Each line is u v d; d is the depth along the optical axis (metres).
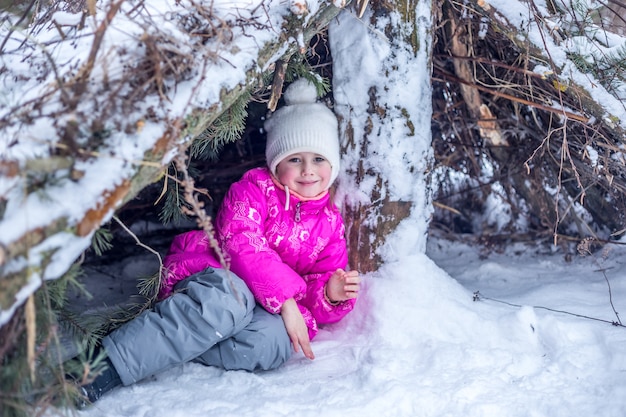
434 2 2.55
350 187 2.49
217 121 2.21
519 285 2.80
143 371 1.97
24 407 1.49
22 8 2.28
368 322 2.33
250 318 2.11
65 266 1.47
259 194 2.37
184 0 1.92
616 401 1.89
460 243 3.39
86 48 1.80
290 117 2.39
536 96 2.73
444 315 2.31
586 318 2.35
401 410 1.87
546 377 2.02
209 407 1.84
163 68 1.67
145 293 2.28
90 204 1.48
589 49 2.42
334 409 1.84
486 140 3.05
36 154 1.46
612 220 2.98
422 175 2.48
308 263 2.42
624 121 2.38
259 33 1.97
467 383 1.97
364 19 2.41
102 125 1.54
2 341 1.48
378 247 2.48
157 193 3.08
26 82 1.82
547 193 3.10
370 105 2.43
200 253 2.33
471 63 2.82
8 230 1.36
